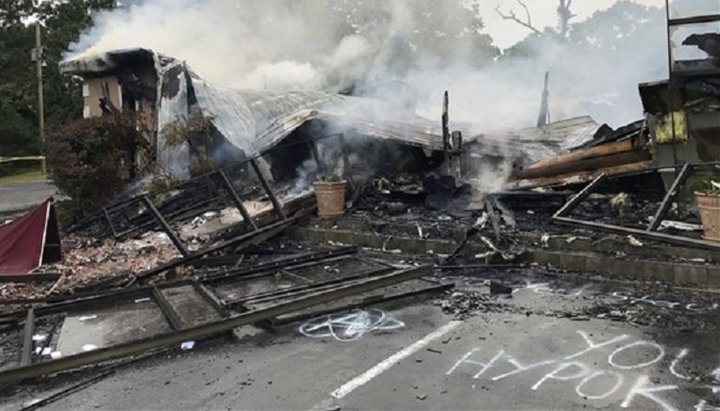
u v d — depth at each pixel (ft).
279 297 17.78
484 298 17.83
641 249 20.31
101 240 29.63
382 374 12.34
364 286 17.08
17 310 17.76
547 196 28.04
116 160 35.42
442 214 28.86
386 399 11.13
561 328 14.80
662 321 15.02
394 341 14.37
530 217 26.58
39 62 102.37
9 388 12.23
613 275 19.84
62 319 17.40
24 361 13.03
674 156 24.86
